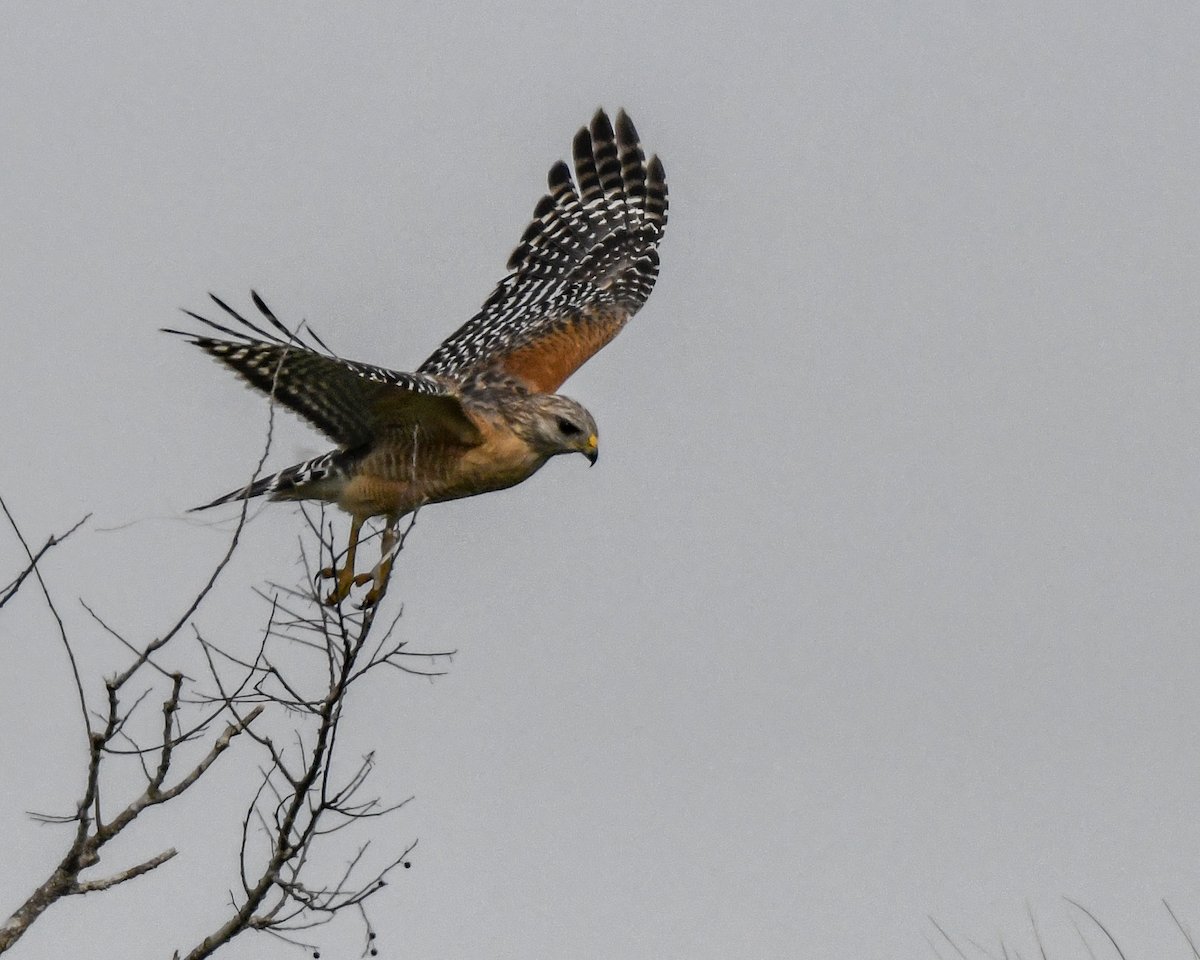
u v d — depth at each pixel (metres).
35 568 7.74
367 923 8.98
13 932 7.93
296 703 8.45
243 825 8.52
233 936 8.57
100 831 8.09
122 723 7.96
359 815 8.64
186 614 7.88
